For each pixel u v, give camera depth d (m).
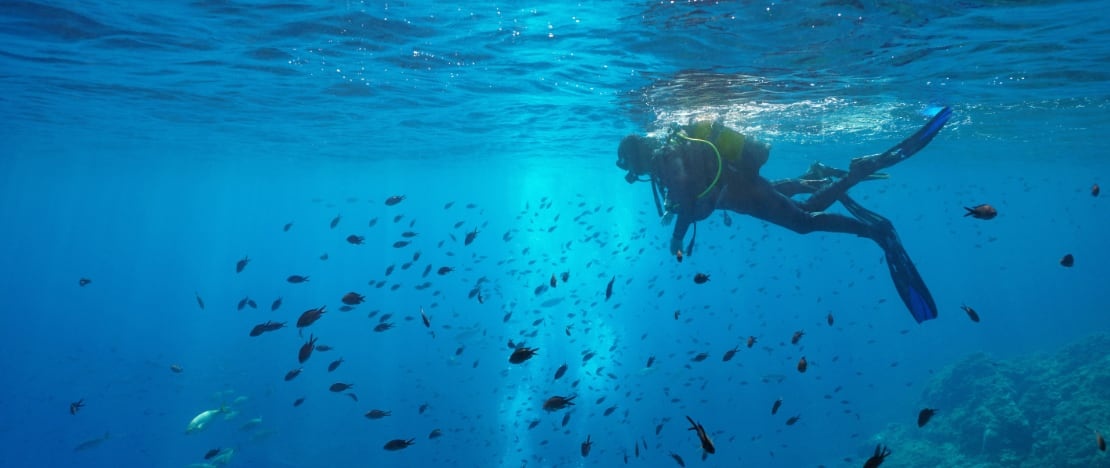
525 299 64.75
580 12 9.45
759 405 32.84
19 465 28.19
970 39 10.55
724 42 10.69
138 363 41.31
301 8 9.76
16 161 40.75
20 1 9.67
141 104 19.41
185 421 30.94
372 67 13.85
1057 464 14.88
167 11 10.04
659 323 53.34
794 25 9.65
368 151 34.25
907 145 5.68
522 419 29.55
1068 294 64.62
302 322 6.73
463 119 21.97
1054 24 9.72
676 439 27.92
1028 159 38.34
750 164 5.65
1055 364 23.73
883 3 8.58
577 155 35.31
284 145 31.36
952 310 59.72
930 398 24.92
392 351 44.53
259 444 27.73
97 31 11.24
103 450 28.92
